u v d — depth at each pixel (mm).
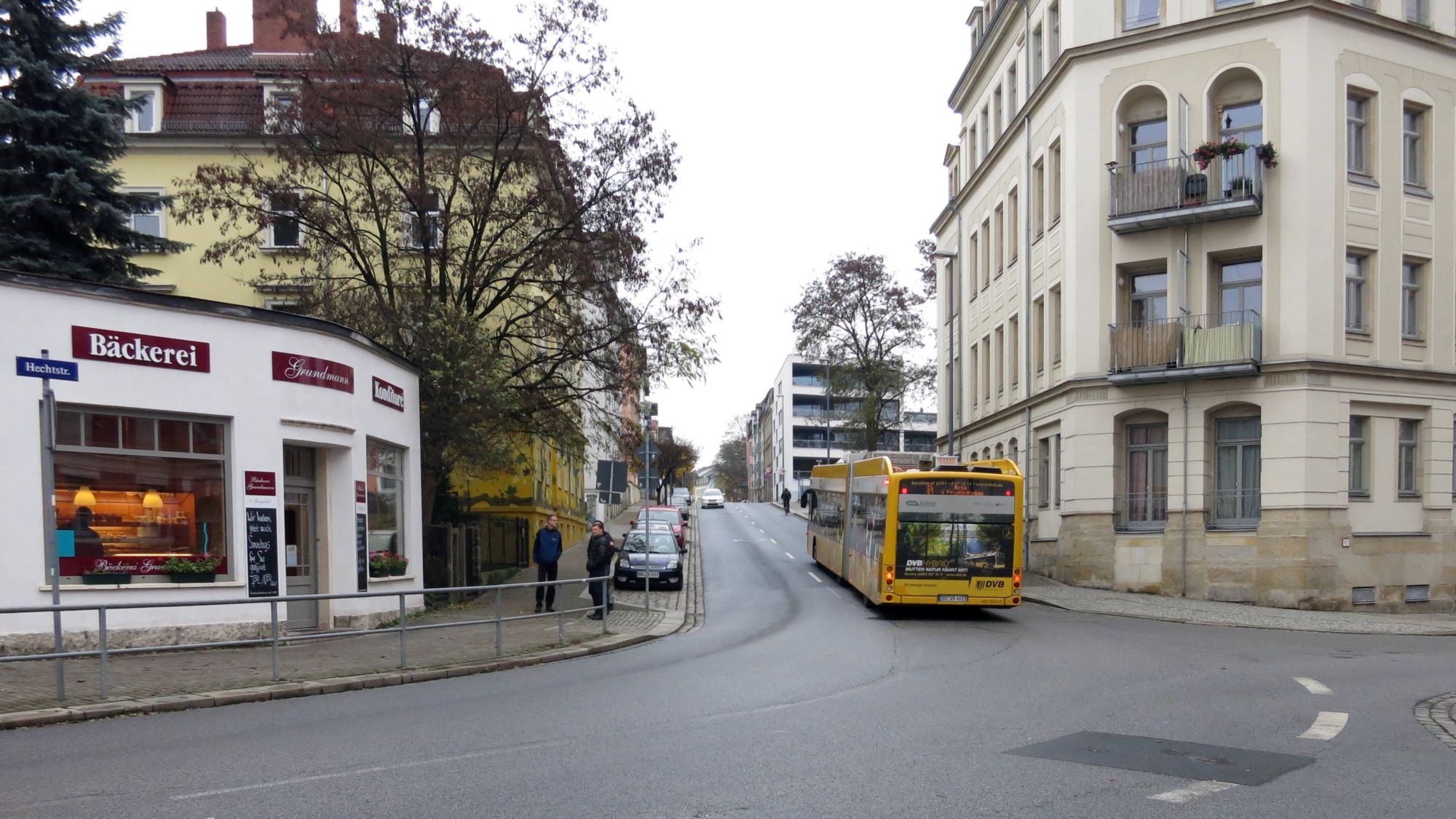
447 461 24000
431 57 23594
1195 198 25469
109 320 14344
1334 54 25125
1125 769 7691
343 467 17922
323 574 17641
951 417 33500
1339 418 24719
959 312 41156
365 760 7984
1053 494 29734
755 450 164500
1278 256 24906
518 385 25375
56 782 7305
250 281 26625
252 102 33406
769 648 16312
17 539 13422
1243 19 25344
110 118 22891
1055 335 29703
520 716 10000
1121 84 26891
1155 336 25734
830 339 52906
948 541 21219
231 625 15445
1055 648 16312
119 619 14320
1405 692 11984
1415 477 26391
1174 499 25766
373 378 19062
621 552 28312
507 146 24984
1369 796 7004
